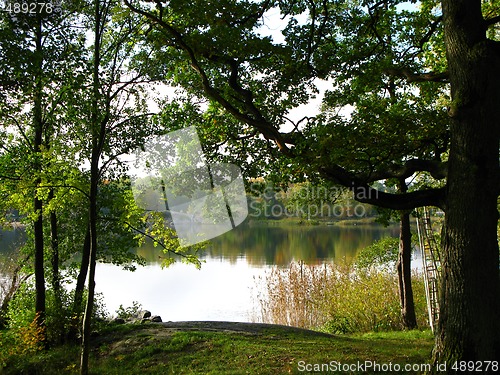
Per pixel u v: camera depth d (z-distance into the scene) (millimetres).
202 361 10117
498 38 14164
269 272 25672
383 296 16938
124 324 14227
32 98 10250
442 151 9867
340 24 10703
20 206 13188
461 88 7066
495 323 6965
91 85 9625
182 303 20312
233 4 9188
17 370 11227
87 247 13859
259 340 11406
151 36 9797
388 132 9141
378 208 10812
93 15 11086
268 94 11172
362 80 10148
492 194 7039
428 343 11133
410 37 11977
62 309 13195
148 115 12289
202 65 10836
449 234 7254
